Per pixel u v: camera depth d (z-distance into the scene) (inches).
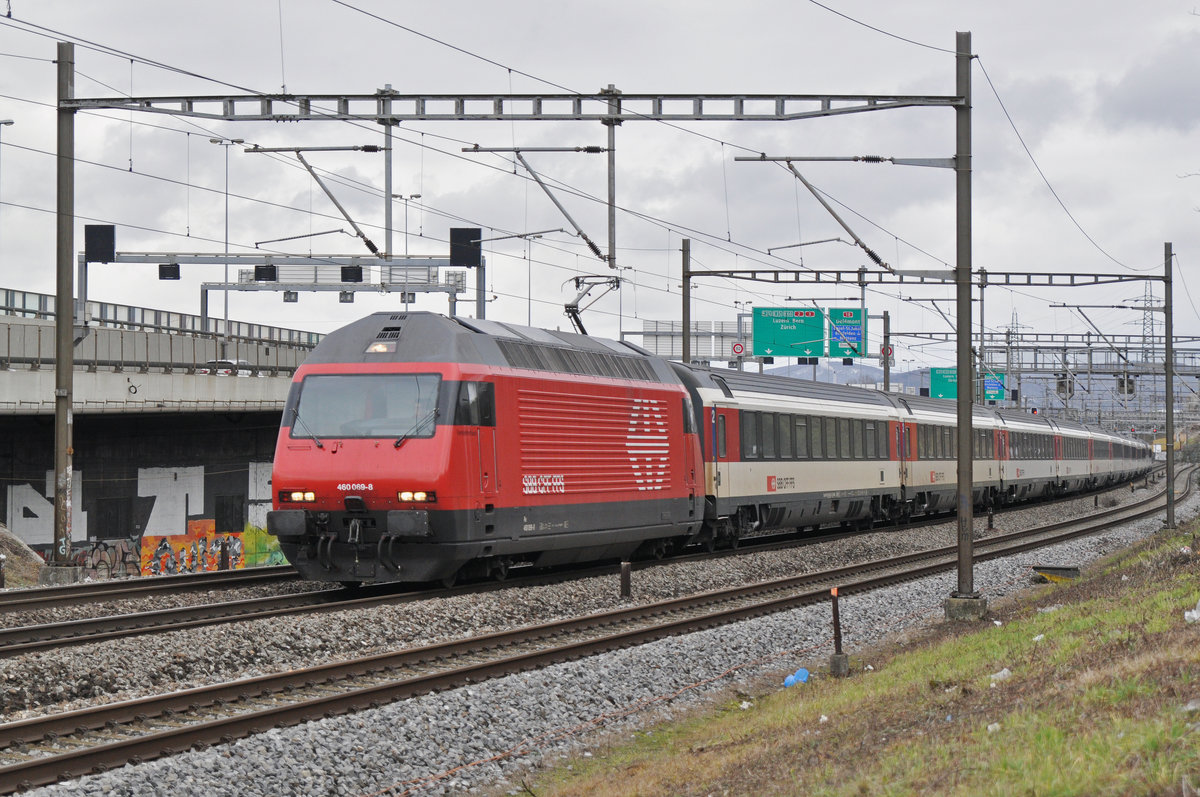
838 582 1332.4
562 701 717.9
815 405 1781.5
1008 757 402.6
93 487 2108.8
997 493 2628.0
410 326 1038.4
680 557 1434.5
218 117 1115.3
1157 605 717.3
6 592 1031.0
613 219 1132.5
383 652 809.5
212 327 2618.1
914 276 1134.4
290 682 676.1
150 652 711.1
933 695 624.4
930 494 2246.6
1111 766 373.1
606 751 656.4
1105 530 2210.9
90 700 644.1
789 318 2989.7
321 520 1009.5
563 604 1036.5
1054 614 885.8
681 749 631.8
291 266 3565.5
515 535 1056.2
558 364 1142.3
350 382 1025.5
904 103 1061.1
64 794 467.8
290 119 1096.2
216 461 2315.5
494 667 746.8
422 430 991.6
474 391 1015.0
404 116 1090.1
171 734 541.3
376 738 591.2
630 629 956.0
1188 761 358.9
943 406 2407.7
